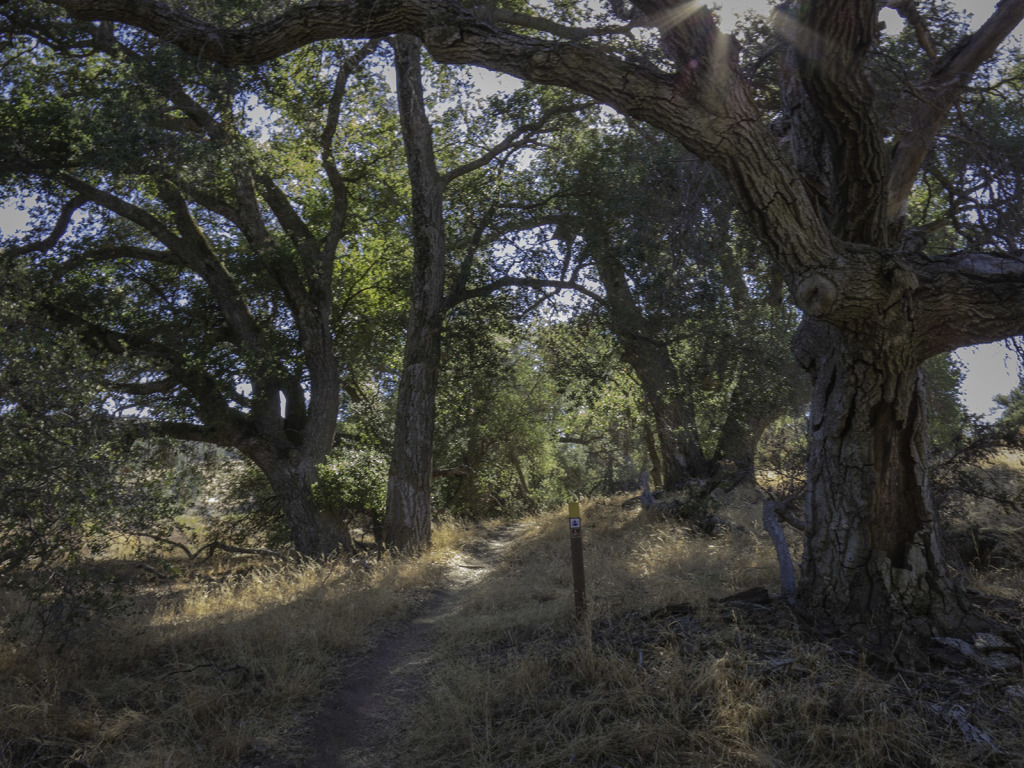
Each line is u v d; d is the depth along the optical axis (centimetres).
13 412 657
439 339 1463
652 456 2255
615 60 400
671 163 1014
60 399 692
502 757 442
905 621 499
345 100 1600
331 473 1427
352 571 1097
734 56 397
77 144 1205
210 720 529
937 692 432
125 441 789
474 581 1082
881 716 402
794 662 471
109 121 1146
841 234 505
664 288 1259
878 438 515
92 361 768
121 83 1192
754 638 514
